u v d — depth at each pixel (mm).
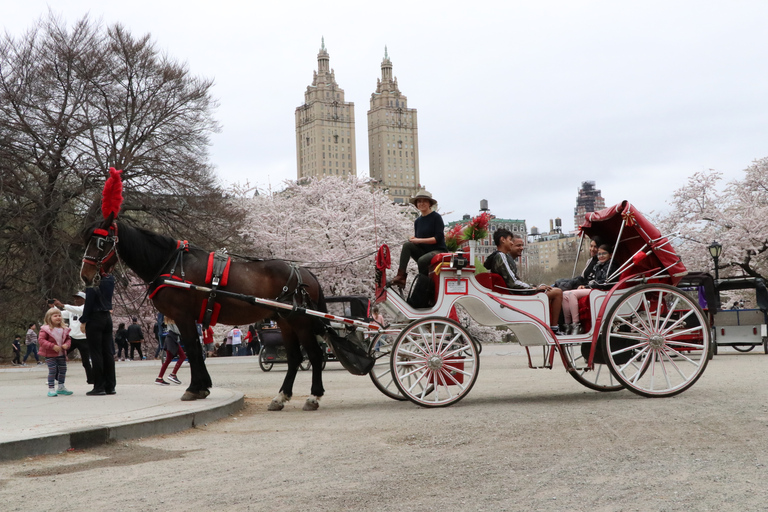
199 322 10062
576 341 9633
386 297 9711
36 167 33438
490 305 9547
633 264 9805
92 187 31953
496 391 11453
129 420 7801
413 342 9508
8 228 32219
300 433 7633
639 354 9492
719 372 13797
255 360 31203
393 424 7805
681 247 41781
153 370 23094
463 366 10109
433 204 10383
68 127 32375
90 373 13844
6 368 27766
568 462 5566
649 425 7027
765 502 4297
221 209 35406
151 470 5922
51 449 6742
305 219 41250
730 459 5477
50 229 32344
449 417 8094
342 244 39781
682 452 5781
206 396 10336
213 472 5730
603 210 10398
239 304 9867
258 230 40375
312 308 10219
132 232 9969
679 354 9594
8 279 32531
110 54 33750
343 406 10273
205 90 35531
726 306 41469
